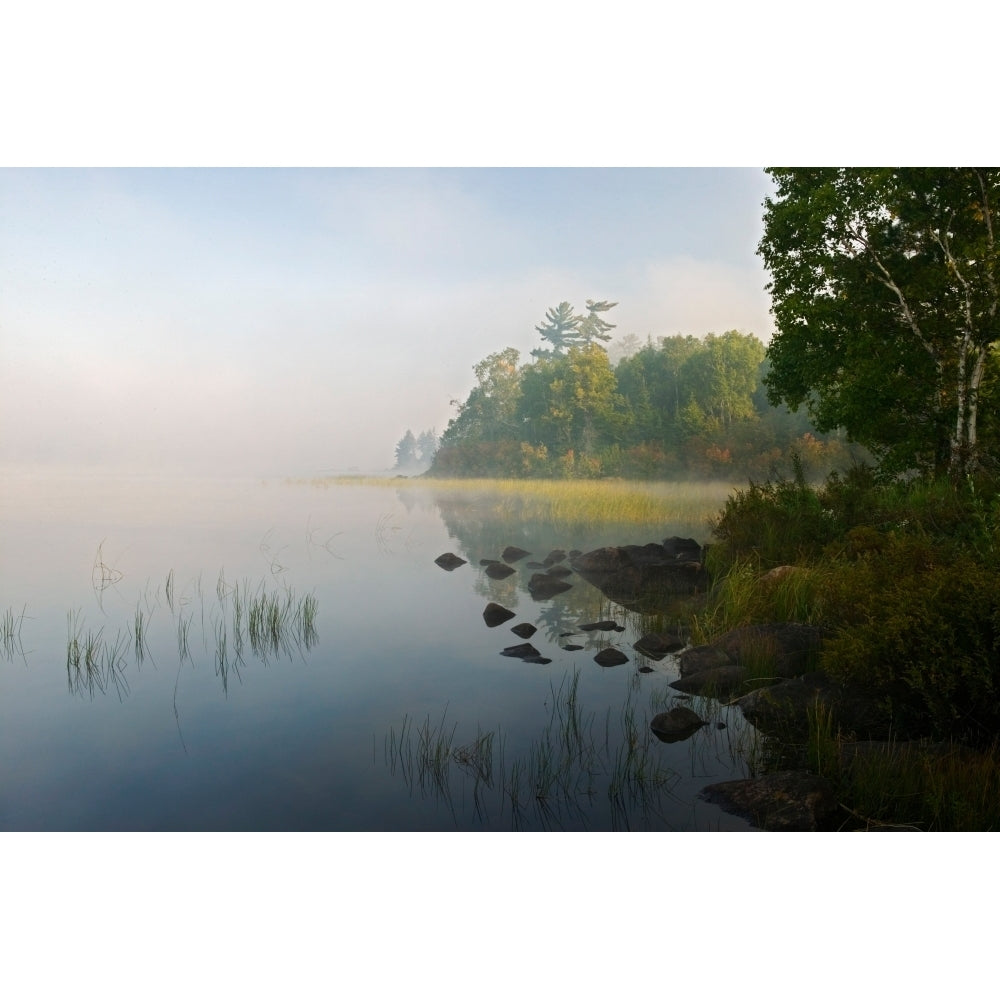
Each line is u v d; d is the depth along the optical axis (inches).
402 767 193.2
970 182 518.9
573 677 268.7
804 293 591.2
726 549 472.1
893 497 464.1
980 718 200.4
